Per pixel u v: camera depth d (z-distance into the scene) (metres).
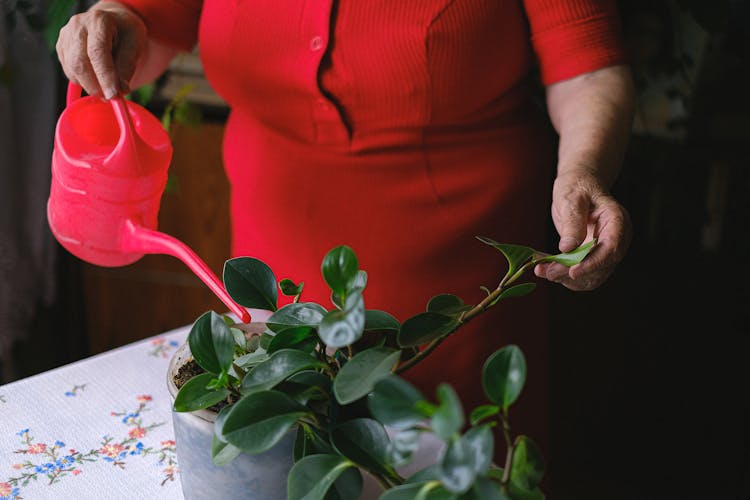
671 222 2.02
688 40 1.75
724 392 2.14
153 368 1.03
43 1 1.78
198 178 2.01
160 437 0.91
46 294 2.03
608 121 1.12
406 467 0.84
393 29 1.09
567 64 1.15
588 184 1.01
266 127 1.25
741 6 1.71
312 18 1.10
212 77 1.25
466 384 1.25
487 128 1.21
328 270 0.64
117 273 2.13
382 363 0.61
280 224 1.26
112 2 1.16
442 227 1.21
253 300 0.74
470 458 0.50
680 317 2.14
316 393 0.65
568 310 2.15
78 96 1.06
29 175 1.91
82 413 0.94
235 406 0.60
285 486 0.71
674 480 1.99
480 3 1.10
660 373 2.17
